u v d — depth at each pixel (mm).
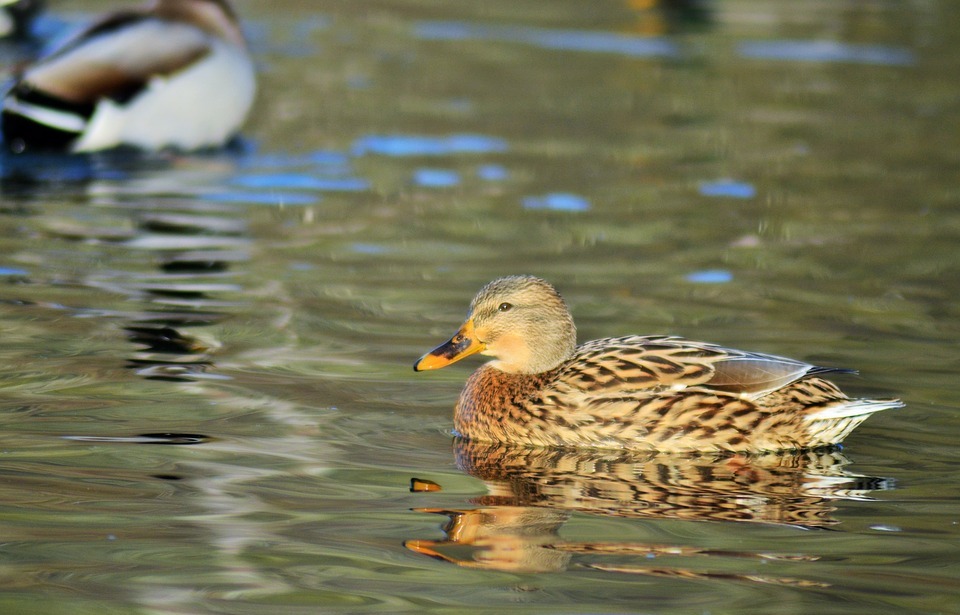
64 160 19969
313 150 20953
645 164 20703
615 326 13406
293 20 30891
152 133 20547
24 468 9648
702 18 32719
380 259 15695
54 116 20188
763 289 14820
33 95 20203
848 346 12898
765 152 21609
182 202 17922
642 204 18484
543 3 34094
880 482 9891
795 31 31578
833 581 8156
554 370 11414
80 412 10766
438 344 12820
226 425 10641
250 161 20328
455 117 23281
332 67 26656
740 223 17625
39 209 17219
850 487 9797
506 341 11367
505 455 10609
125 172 19469
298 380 11742
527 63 27703
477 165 20359
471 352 11406
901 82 26906
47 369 11688
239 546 8531
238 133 21859
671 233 17109
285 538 8664
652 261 15867
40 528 8703
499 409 11133
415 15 32156
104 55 20562
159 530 8734
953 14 33688
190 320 13227
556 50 29031
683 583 8117
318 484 9594
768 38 30781
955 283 15164
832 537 8828
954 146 22234
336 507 9195
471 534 8797
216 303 13828
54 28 28469
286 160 20391
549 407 10945
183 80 20562
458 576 8180
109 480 9484
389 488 9594
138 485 9422
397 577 8156
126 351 12250
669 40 30375
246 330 13008
